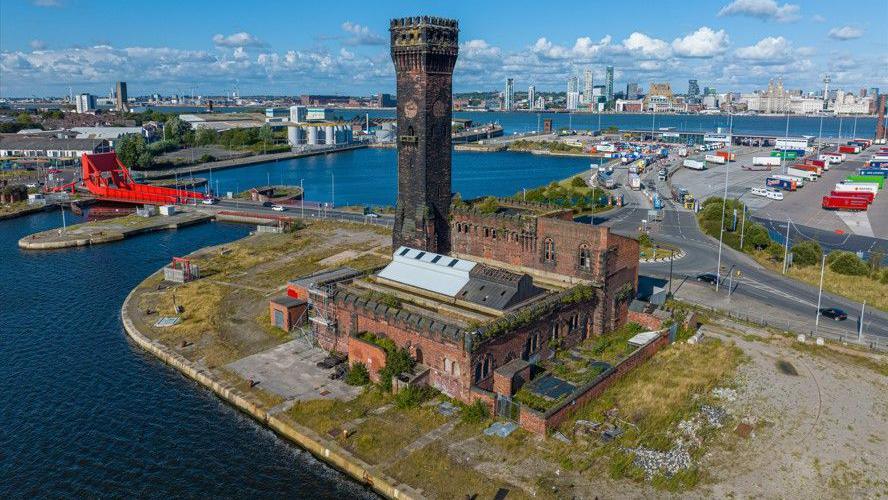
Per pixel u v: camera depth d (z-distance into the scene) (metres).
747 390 73.06
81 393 77.94
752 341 88.44
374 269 97.06
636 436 63.50
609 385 73.69
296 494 58.91
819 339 87.19
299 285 95.88
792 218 190.00
